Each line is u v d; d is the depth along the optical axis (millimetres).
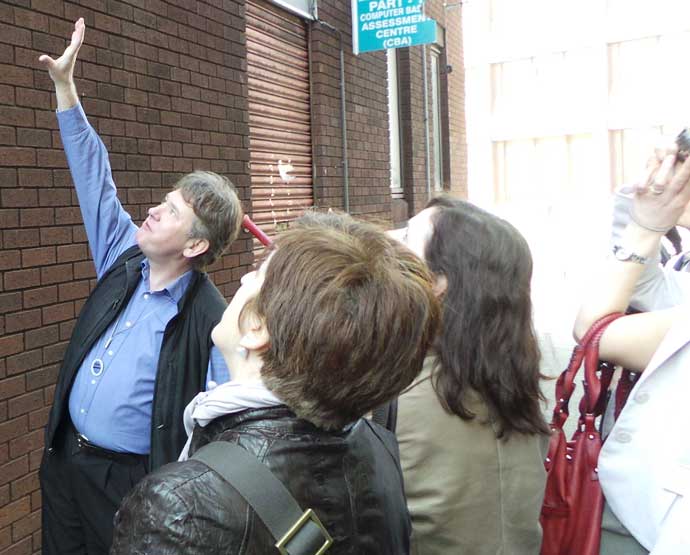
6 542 2824
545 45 17438
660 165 1439
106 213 2316
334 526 988
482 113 18391
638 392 1425
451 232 1503
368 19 5844
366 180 6312
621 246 1527
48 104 3002
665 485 1341
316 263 991
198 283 2152
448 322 1444
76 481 2104
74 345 2137
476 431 1457
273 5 5031
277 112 5113
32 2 2912
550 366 2238
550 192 17656
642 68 16312
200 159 4070
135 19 3529
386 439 1251
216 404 1016
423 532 1448
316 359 959
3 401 2791
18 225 2857
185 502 875
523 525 1487
